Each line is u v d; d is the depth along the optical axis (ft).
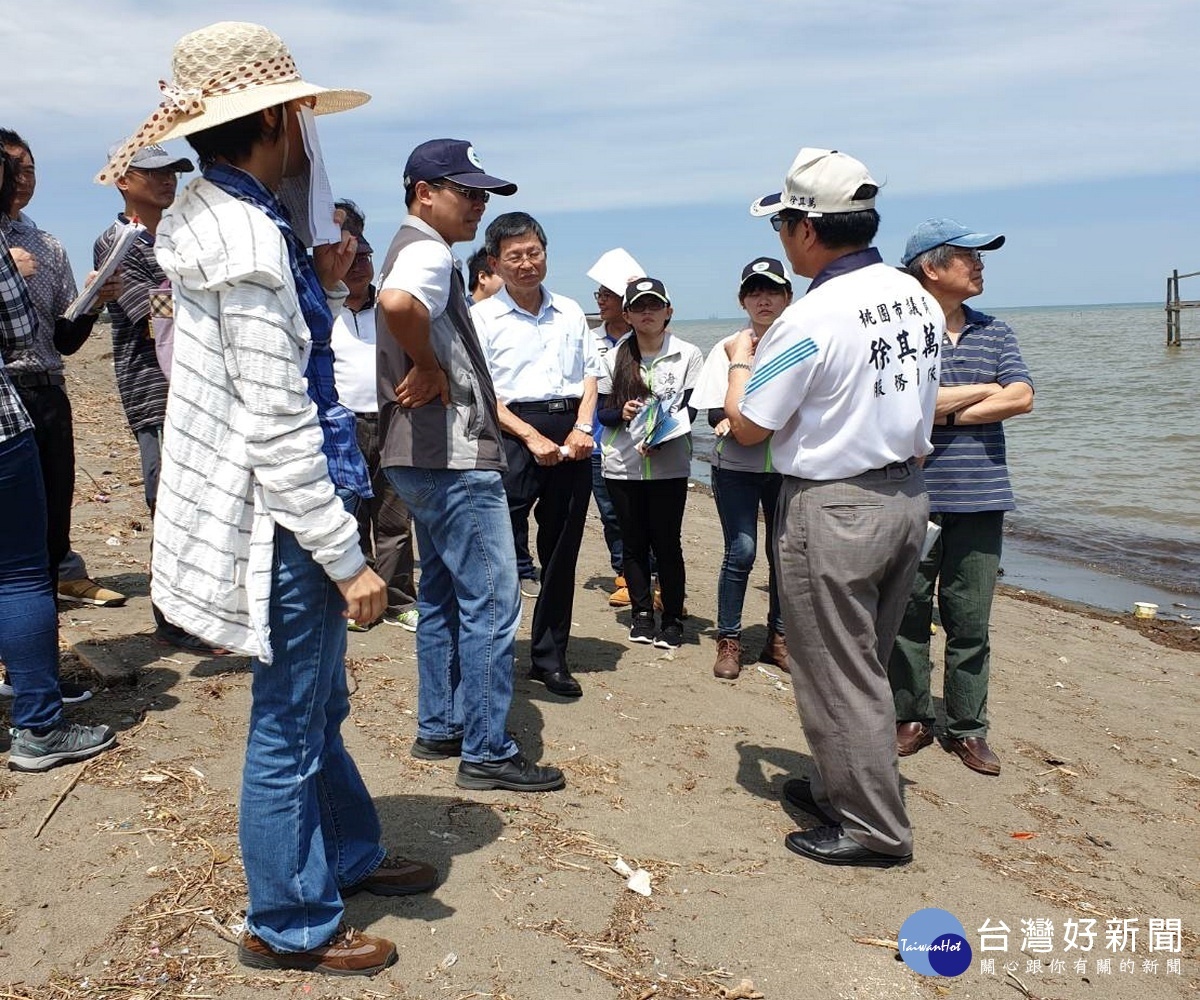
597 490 20.80
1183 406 71.87
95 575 18.97
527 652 16.65
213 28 7.00
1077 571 31.01
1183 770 14.60
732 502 16.39
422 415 10.50
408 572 17.95
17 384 14.03
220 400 6.84
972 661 13.69
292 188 7.59
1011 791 13.28
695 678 16.33
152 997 7.77
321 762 8.63
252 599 6.92
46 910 8.76
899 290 10.21
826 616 10.14
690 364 17.01
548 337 14.24
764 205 10.88
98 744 11.60
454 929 8.85
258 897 7.82
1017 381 12.94
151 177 13.99
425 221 10.41
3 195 11.20
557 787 11.75
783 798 12.18
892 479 10.12
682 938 9.02
